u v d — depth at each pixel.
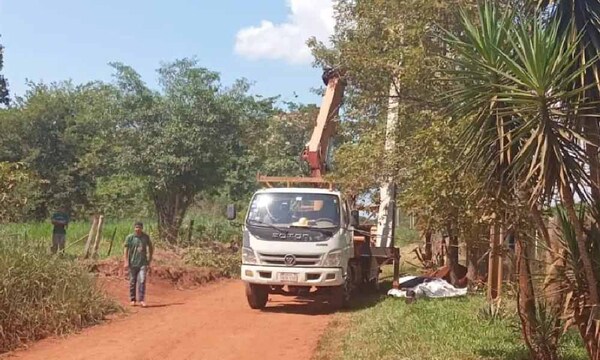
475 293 14.39
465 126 7.39
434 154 11.13
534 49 6.45
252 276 13.78
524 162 6.72
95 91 38.00
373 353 9.25
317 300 15.83
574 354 8.73
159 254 21.36
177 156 25.58
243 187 32.28
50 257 12.48
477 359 8.65
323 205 14.12
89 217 36.44
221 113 26.03
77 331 11.58
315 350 10.04
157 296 16.36
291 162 33.00
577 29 7.13
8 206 16.36
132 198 29.80
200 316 13.41
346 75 16.56
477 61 7.06
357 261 15.77
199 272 19.73
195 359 9.59
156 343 10.65
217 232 28.80
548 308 8.09
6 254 11.48
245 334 11.45
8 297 10.70
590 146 6.93
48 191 35.91
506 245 9.88
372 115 17.20
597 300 6.93
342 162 16.12
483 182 7.56
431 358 8.69
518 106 6.68
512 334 9.70
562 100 6.66
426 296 14.34
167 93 26.03
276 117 34.53
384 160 15.33
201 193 31.70
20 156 36.56
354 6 16.09
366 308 14.12
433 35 12.47
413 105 14.25
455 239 14.80
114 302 13.57
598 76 7.03
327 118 17.06
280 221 13.94
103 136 27.69
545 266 7.83
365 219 17.56
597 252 7.06
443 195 10.92
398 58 14.22
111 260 17.78
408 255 23.39
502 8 8.45
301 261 13.66
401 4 13.89
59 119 37.34
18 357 9.68
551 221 7.81
